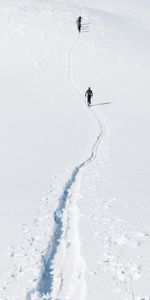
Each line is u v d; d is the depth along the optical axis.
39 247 8.88
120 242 9.09
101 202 11.95
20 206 11.52
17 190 13.11
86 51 48.19
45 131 24.03
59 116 28.73
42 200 12.07
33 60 44.62
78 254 8.59
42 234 9.55
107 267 7.92
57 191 13.05
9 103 31.77
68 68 43.53
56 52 47.16
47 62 44.47
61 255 8.69
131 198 12.30
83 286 7.28
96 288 7.16
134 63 46.47
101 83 40.34
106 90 38.34
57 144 20.98
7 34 50.16
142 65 46.19
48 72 41.84
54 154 18.73
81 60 45.84
